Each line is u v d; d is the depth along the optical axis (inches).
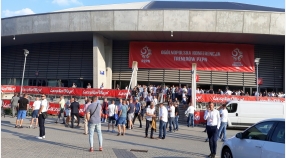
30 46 1454.2
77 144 463.5
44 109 514.3
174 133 684.7
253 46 1309.1
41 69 1417.3
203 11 1112.2
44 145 435.8
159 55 1307.8
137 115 767.7
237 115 828.6
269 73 1318.9
